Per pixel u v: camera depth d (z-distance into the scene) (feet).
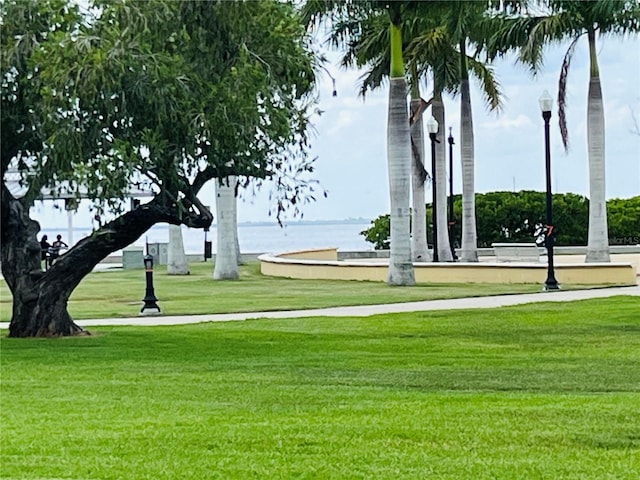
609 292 85.92
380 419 30.81
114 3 48.57
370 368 44.50
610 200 160.25
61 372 43.70
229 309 77.05
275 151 54.19
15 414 33.04
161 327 63.52
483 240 159.22
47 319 58.08
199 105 49.08
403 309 73.77
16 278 58.08
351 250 158.20
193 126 48.83
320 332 59.62
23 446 27.53
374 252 150.51
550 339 54.90
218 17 50.49
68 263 57.82
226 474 24.11
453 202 151.84
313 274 113.70
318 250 147.02
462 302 79.05
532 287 94.53
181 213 53.52
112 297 91.40
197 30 50.37
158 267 145.28
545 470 24.07
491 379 40.78
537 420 30.25
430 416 31.17
